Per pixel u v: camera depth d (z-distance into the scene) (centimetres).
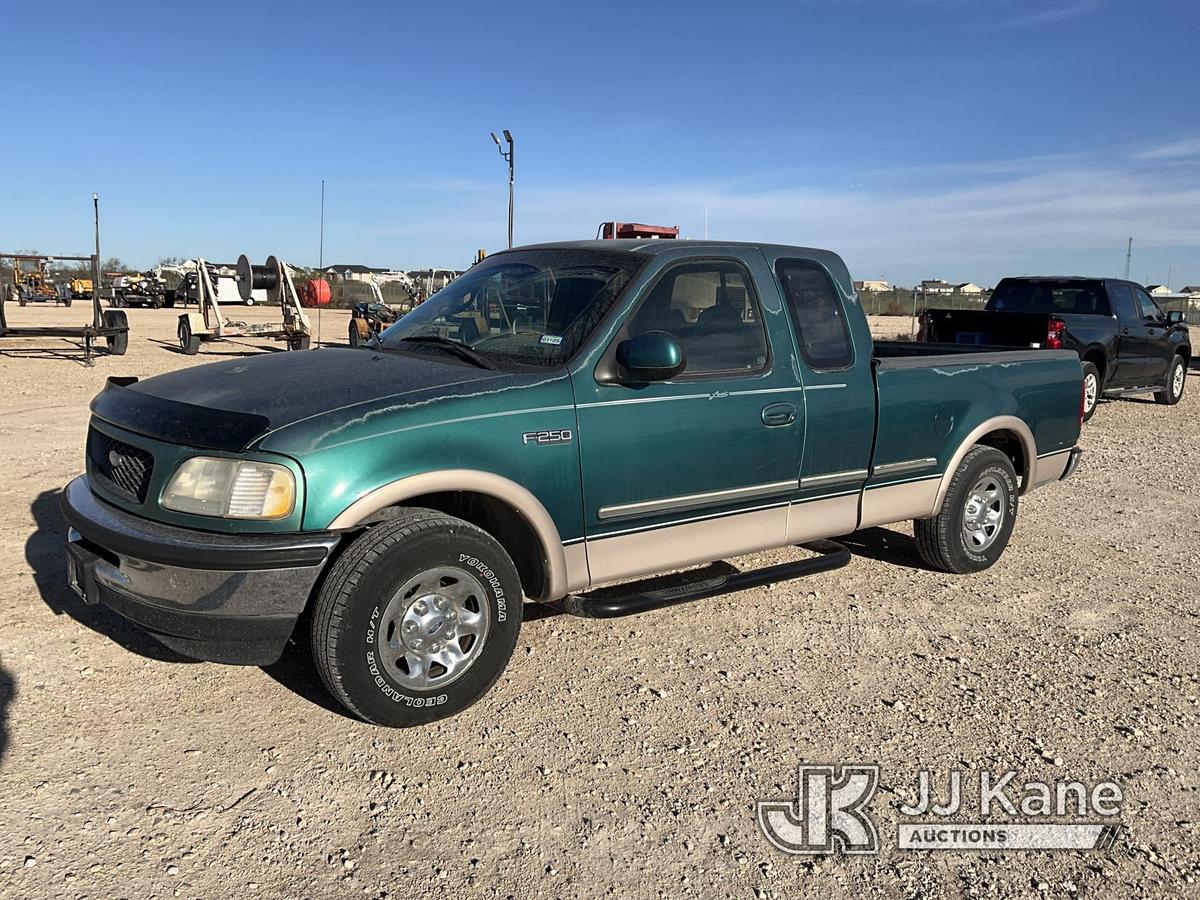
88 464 405
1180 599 554
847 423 490
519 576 416
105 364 1709
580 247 468
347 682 344
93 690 390
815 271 495
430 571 357
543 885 283
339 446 341
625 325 415
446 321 465
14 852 285
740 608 514
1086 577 591
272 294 2191
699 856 300
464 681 373
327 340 2361
